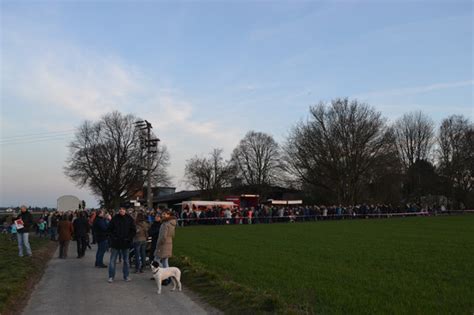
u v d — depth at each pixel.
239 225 50.09
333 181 73.19
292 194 94.88
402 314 9.80
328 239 29.42
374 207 65.69
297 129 75.81
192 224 52.66
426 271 15.60
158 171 82.44
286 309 9.98
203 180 105.31
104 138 80.75
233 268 16.78
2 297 11.49
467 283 13.32
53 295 12.96
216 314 10.50
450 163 84.00
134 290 13.65
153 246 17.59
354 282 13.60
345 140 71.50
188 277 15.34
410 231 35.94
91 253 25.64
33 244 30.58
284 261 18.61
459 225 43.00
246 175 100.88
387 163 72.56
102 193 80.94
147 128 53.03
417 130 87.94
